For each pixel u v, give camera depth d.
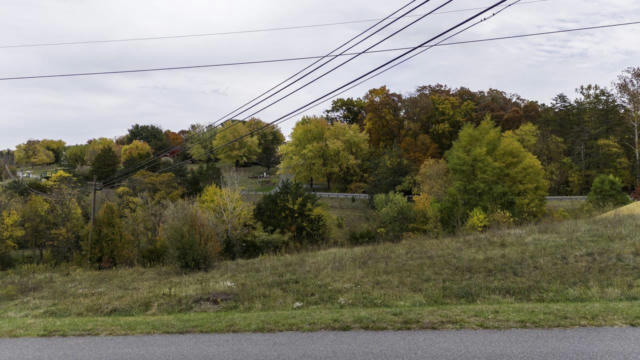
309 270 16.89
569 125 75.38
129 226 38.84
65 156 121.19
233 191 42.50
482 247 17.38
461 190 44.88
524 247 16.42
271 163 114.88
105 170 74.50
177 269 20.91
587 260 13.99
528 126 67.25
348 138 75.75
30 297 16.45
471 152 45.50
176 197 58.72
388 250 19.38
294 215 40.97
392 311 9.16
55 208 42.41
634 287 11.38
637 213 22.05
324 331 7.77
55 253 40.41
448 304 11.60
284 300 12.92
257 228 40.44
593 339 6.73
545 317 8.02
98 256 28.77
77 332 8.30
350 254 19.47
